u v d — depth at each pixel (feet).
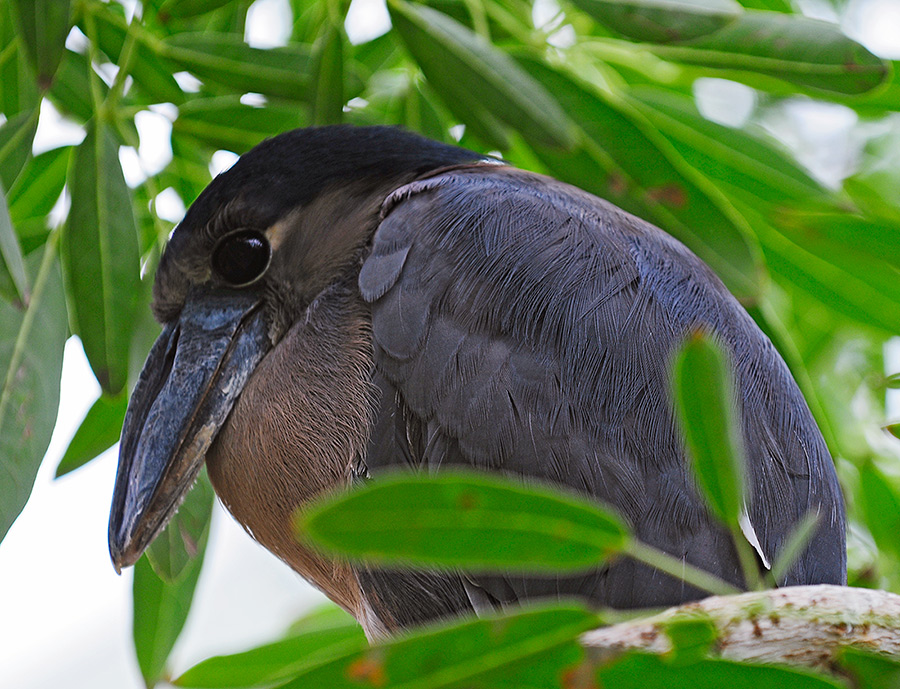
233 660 20.08
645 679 10.25
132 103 21.63
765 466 16.93
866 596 11.21
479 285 17.71
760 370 17.89
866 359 25.36
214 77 19.90
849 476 24.70
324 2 21.42
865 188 25.72
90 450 21.18
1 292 15.10
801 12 25.64
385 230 18.79
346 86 20.52
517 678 10.18
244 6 22.43
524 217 18.40
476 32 20.56
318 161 20.22
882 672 11.02
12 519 17.24
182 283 20.33
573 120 19.24
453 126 24.64
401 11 18.24
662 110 21.66
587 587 16.08
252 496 19.34
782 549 16.49
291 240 19.92
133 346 20.95
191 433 19.56
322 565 19.06
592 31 23.27
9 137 18.53
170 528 20.59
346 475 18.25
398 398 17.63
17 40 20.08
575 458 16.60
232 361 19.83
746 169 21.35
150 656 21.62
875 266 21.20
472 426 16.97
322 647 22.08
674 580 15.83
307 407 18.60
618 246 18.31
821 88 18.63
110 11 20.33
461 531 9.68
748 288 18.89
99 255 18.70
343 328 18.74
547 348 17.22
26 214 21.83
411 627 17.75
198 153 22.47
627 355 17.17
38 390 17.93
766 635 10.81
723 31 18.61
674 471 16.42
